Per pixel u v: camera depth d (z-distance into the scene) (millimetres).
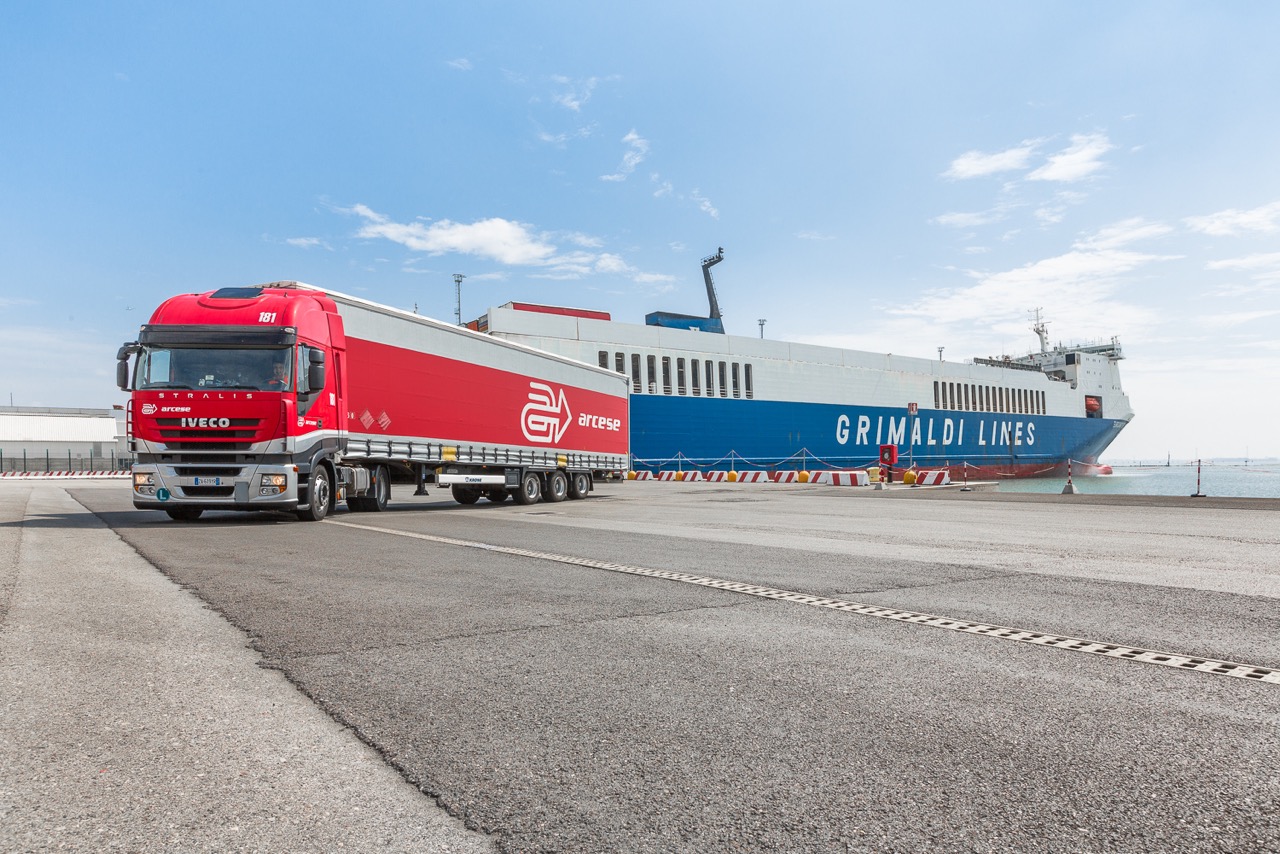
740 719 3090
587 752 2748
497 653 4137
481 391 18328
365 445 14602
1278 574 7008
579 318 44969
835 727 2996
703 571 7156
